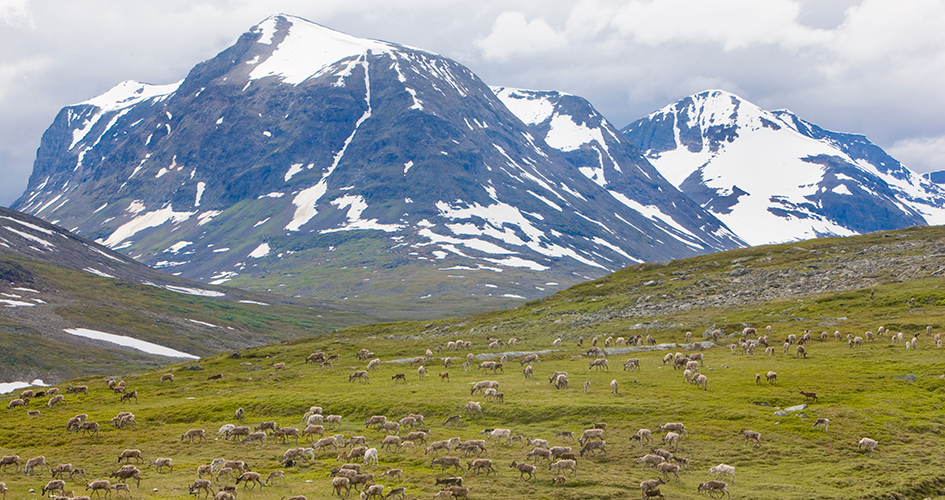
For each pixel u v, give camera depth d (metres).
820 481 35.84
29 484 37.88
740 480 36.25
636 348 74.81
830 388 51.38
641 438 42.22
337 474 37.12
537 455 40.12
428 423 49.47
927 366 54.50
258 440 46.78
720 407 47.84
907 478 35.53
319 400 56.41
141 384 75.44
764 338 71.94
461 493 33.56
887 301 80.88
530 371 62.56
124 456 42.72
